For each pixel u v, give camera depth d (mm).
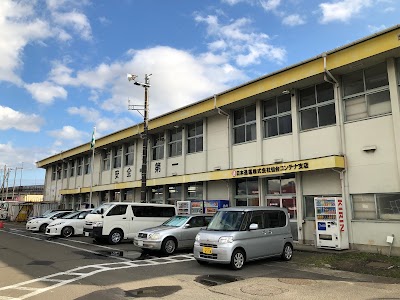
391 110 13484
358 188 14094
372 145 13852
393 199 13180
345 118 14992
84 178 38625
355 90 14836
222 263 10977
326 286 8570
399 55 13211
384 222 13148
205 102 21234
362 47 13523
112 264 11727
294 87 16922
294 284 8773
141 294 7746
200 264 11750
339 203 14094
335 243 13789
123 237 17922
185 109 22969
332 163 14164
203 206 20469
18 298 7344
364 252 13273
